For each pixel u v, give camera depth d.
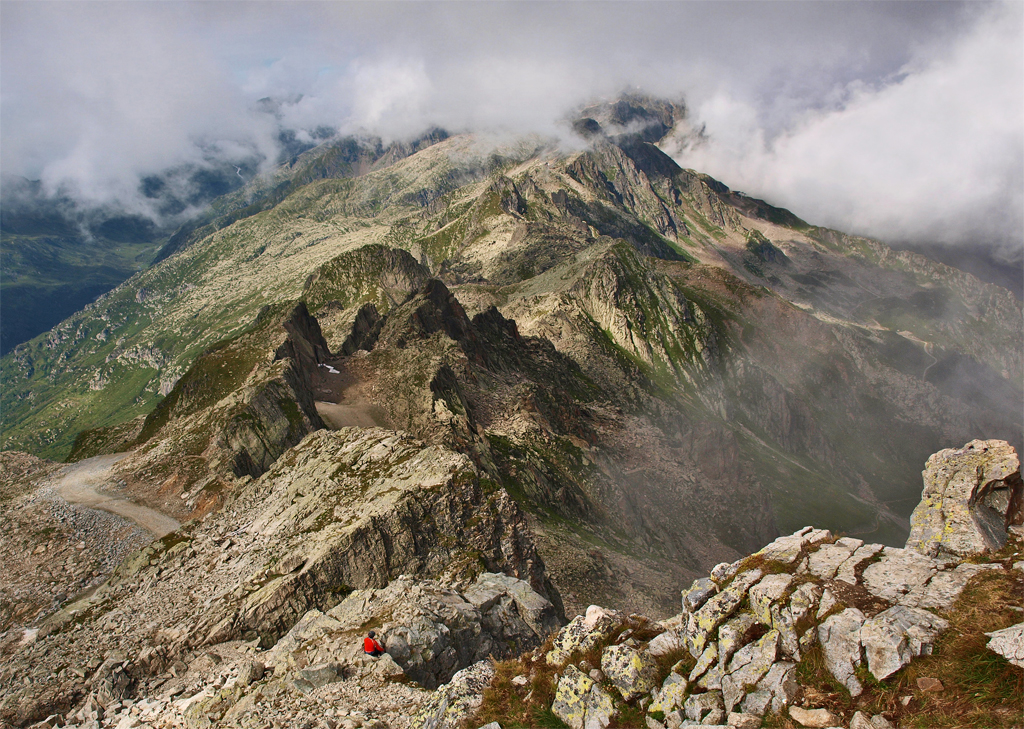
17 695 35.34
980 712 14.78
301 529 47.78
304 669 29.39
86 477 81.50
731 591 20.91
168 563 48.47
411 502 46.66
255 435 82.69
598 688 20.61
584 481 117.75
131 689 34.91
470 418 117.88
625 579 79.25
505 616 35.94
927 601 18.20
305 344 128.25
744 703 17.86
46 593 55.69
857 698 16.64
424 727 22.78
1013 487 21.39
